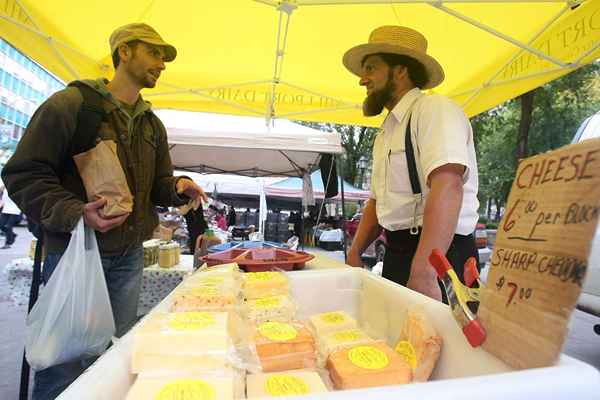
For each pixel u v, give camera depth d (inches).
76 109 52.9
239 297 27.3
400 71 54.9
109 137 56.6
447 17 84.4
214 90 120.0
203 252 96.4
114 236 58.5
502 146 494.0
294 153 179.3
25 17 76.2
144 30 59.9
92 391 11.8
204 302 21.8
